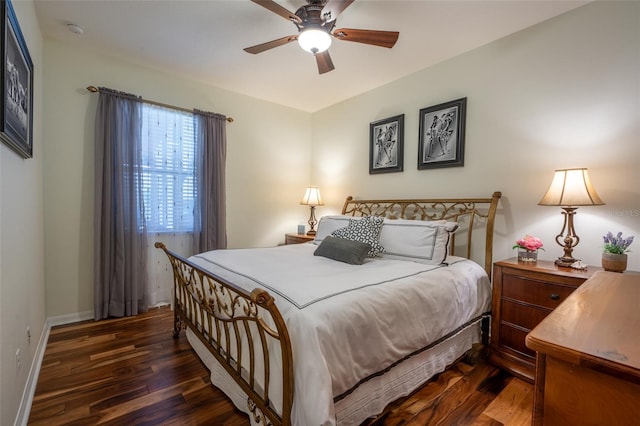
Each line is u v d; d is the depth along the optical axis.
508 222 2.47
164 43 2.62
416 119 3.14
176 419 1.52
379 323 1.42
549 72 2.25
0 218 1.23
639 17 1.88
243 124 3.83
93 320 2.78
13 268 1.45
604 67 2.00
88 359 2.09
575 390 0.61
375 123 3.55
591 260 2.06
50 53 2.59
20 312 1.57
